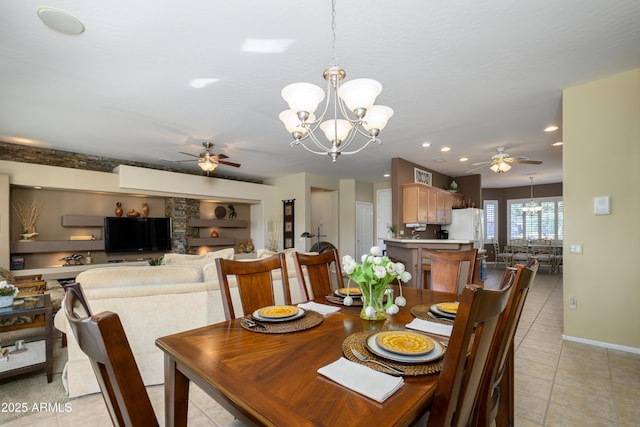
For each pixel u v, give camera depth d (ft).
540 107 11.58
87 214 19.35
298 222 25.12
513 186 32.99
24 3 6.11
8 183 15.21
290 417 2.51
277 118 12.64
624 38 7.41
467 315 2.55
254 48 7.76
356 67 8.68
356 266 5.30
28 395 7.13
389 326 4.88
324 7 6.30
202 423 6.18
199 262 12.58
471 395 3.17
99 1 6.08
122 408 2.10
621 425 5.98
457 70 8.88
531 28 7.00
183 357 3.72
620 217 9.43
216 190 22.94
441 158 19.86
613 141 9.50
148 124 13.37
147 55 8.05
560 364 8.59
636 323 9.25
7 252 15.08
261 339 4.32
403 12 6.45
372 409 2.62
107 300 7.21
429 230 24.09
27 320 9.50
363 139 15.61
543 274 25.41
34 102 10.99
